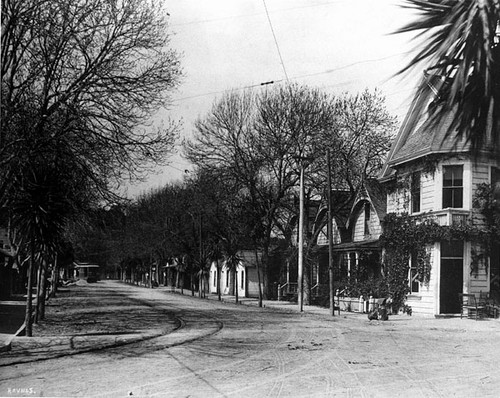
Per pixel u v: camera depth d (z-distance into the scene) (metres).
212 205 42.31
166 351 13.66
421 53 4.22
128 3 18.67
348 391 8.95
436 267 25.98
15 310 27.66
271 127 37.50
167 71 19.44
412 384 9.59
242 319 24.20
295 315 27.41
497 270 25.98
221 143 39.00
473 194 25.56
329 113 36.84
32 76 16.28
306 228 39.19
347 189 39.06
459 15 4.05
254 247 38.91
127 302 38.00
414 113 4.32
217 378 10.02
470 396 8.59
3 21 15.51
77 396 8.45
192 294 53.19
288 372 10.73
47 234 15.78
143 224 69.81
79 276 105.75
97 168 18.38
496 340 16.69
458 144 4.46
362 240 35.31
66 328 19.30
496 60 4.11
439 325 21.94
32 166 15.49
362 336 17.59
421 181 27.45
